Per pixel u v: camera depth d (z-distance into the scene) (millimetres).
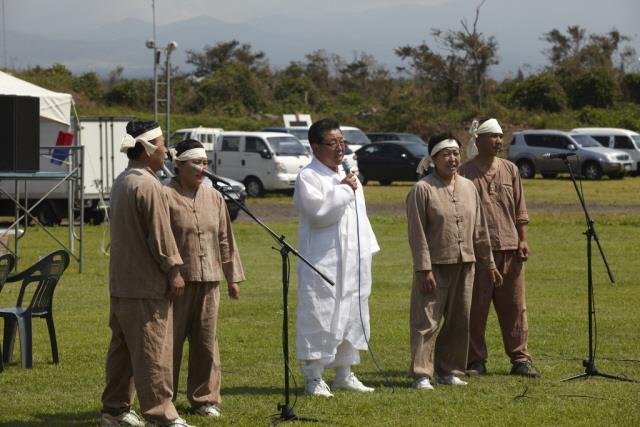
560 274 17156
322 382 8719
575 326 12141
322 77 79750
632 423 7645
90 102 62219
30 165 17031
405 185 41719
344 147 8852
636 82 70188
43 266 10141
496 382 9211
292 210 30641
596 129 48219
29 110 16922
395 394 8672
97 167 26266
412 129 63250
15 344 11305
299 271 8766
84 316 13273
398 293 15211
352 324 8758
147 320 7207
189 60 81188
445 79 68875
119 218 7254
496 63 68875
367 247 8812
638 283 16062
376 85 79500
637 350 10719
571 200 33406
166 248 7191
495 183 9680
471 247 9055
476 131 9711
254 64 80438
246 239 23047
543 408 8125
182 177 7867
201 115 63906
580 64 72500
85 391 8898
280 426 7574
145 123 7344
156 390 7195
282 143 35906
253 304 14109
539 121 62969
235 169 35844
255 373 9719
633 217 27047
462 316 9102
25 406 8281
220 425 7598
